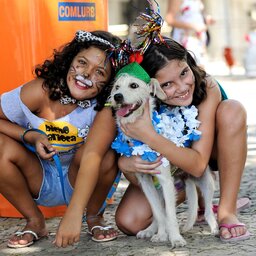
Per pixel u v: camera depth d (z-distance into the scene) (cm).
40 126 352
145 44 330
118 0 1630
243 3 1762
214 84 354
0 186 343
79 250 333
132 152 328
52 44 399
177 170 348
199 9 760
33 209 352
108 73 339
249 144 649
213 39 1727
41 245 344
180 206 416
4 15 397
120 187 484
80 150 346
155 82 322
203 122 340
